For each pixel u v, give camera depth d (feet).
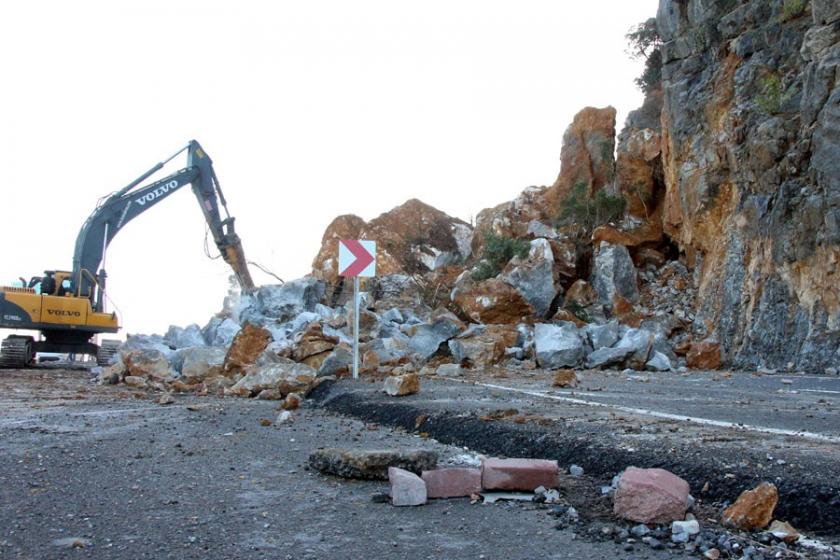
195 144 89.51
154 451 18.63
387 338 58.75
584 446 16.63
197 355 47.37
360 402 27.99
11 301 73.61
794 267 62.18
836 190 57.06
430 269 131.34
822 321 57.98
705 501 13.02
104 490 14.11
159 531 11.30
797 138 65.00
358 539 10.94
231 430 22.90
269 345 48.29
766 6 75.46
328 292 107.34
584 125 114.73
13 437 21.01
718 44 82.23
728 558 10.02
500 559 10.02
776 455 14.66
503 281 83.97
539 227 105.50
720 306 73.00
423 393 30.09
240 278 92.12
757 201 69.26
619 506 11.90
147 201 84.17
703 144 81.51
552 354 55.36
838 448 15.74
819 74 61.05
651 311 83.35
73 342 77.97
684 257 91.04
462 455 18.17
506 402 26.50
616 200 98.07
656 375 49.93
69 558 10.00
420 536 11.10
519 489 13.83
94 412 28.60
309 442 20.30
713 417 22.27
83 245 79.36
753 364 63.62
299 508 12.76
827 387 38.37
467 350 55.21
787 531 10.96
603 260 87.04
